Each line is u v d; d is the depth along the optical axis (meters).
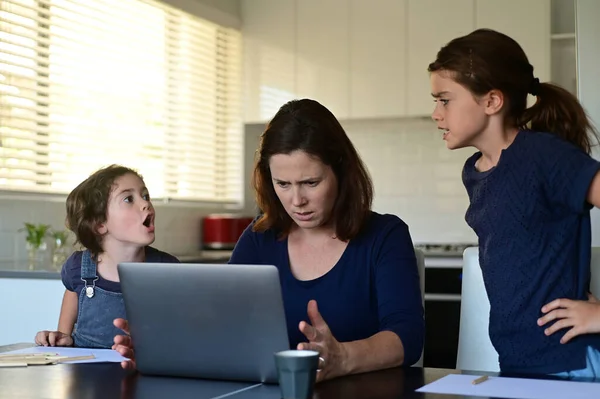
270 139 1.69
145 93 4.43
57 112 3.79
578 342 1.58
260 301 1.41
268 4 4.89
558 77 4.43
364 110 4.65
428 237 4.86
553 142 1.64
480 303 1.95
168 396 1.34
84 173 3.96
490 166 1.77
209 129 4.94
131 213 2.13
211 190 4.98
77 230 2.15
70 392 1.38
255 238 1.91
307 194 1.70
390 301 1.71
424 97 4.52
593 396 1.29
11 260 3.54
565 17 4.44
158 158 4.53
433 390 1.34
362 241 1.81
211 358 1.47
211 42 4.93
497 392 1.33
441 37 4.48
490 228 1.71
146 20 4.41
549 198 1.63
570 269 1.64
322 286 1.81
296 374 1.21
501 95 1.71
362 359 1.50
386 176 4.96
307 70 4.79
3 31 3.51
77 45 3.94
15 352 1.83
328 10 4.73
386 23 4.59
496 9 4.38
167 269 1.47
